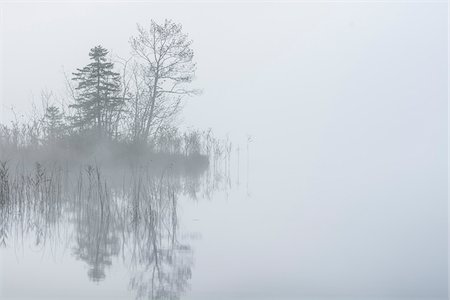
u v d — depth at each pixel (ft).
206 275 28.63
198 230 41.52
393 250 34.63
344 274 28.91
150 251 34.32
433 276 28.50
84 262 31.63
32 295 25.05
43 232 40.24
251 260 31.94
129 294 25.30
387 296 25.07
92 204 53.93
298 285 26.78
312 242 37.14
